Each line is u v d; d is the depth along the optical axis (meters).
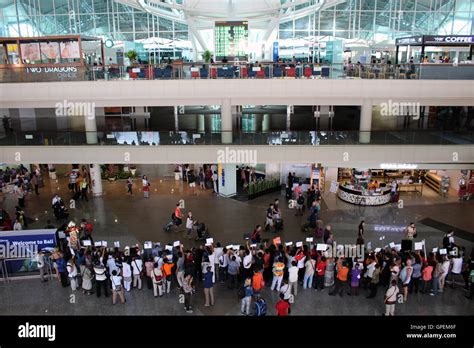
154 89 20.02
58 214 20.09
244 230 18.97
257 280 12.66
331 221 20.05
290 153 19.91
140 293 13.82
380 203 22.28
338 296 13.45
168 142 20.19
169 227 18.86
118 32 35.47
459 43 20.97
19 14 33.91
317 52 34.34
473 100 19.83
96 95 20.17
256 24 36.31
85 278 13.66
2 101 20.48
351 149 19.70
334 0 29.70
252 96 19.97
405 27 34.28
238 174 26.00
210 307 12.84
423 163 19.75
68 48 20.52
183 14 33.28
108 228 19.22
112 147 20.22
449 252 14.33
